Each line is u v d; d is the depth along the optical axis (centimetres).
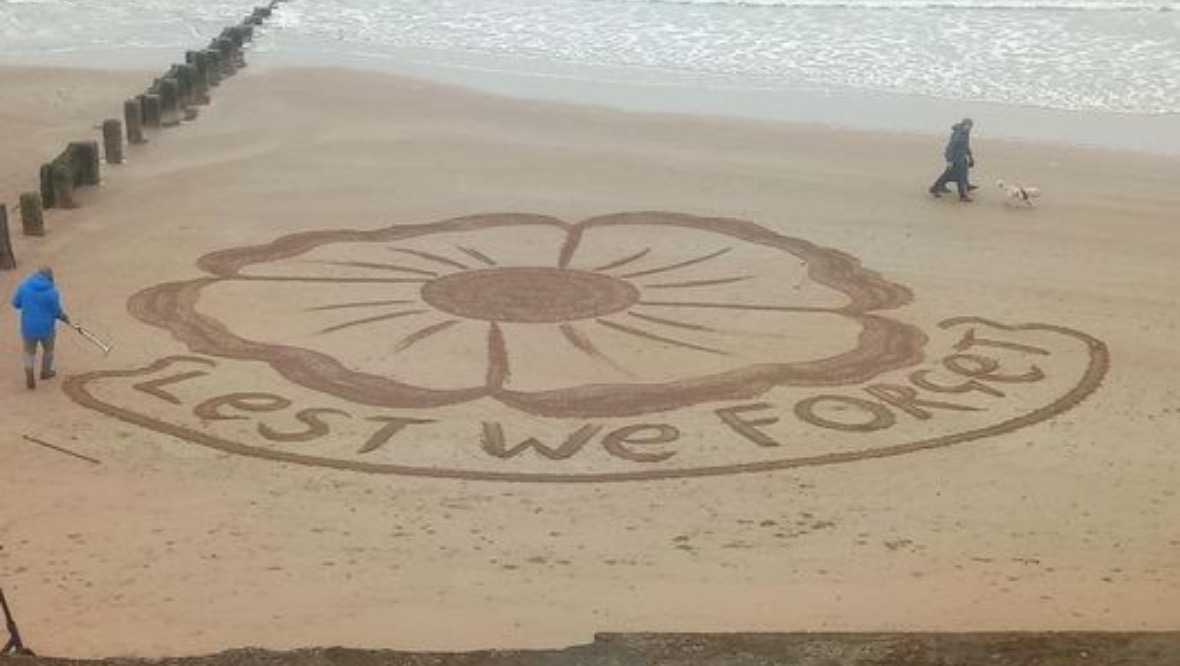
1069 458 1291
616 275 1777
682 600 978
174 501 1155
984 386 1459
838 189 2225
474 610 955
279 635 905
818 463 1271
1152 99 2925
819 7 4025
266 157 2319
